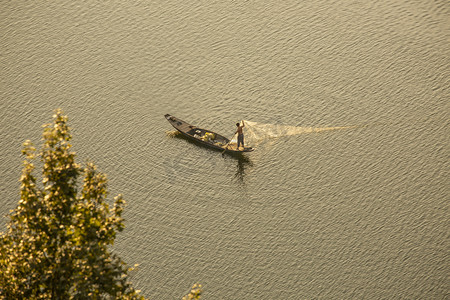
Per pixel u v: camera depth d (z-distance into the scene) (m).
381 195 116.81
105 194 56.75
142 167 125.94
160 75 153.25
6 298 55.41
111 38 167.38
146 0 182.25
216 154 128.50
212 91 147.00
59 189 54.75
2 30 171.75
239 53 159.38
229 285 101.06
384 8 175.12
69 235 55.25
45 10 179.75
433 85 145.38
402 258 104.75
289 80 149.00
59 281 54.09
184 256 106.12
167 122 138.25
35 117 141.00
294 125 135.12
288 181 120.62
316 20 170.88
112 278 54.84
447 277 101.38
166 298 99.62
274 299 98.62
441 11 172.38
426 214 112.69
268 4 178.62
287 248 107.00
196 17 174.12
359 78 148.50
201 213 114.50
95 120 139.62
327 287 100.25
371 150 127.00
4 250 56.66
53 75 154.62
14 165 127.06
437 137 129.75
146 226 112.00
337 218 112.31
